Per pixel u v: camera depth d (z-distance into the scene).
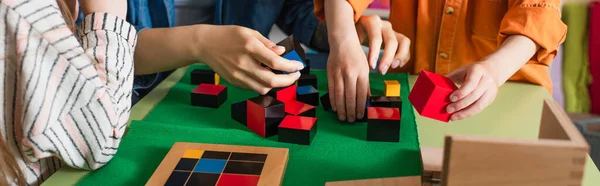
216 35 0.71
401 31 1.11
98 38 0.61
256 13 1.38
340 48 0.83
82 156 0.60
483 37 1.01
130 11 1.15
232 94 0.93
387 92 0.89
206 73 0.96
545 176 0.42
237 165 0.61
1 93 0.54
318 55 1.42
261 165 0.61
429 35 1.07
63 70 0.55
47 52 0.54
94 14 0.63
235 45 0.69
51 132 0.55
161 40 0.74
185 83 0.98
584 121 1.58
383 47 0.98
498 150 0.41
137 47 0.76
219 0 1.39
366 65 0.81
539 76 0.98
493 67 0.74
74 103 0.57
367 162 0.65
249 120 0.76
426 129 0.76
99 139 0.59
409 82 1.01
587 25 1.59
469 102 0.67
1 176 0.58
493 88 0.71
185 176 0.58
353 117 0.78
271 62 0.67
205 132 0.73
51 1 0.56
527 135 0.74
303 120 0.72
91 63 0.58
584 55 1.60
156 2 1.22
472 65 0.74
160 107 0.85
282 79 0.71
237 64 0.70
